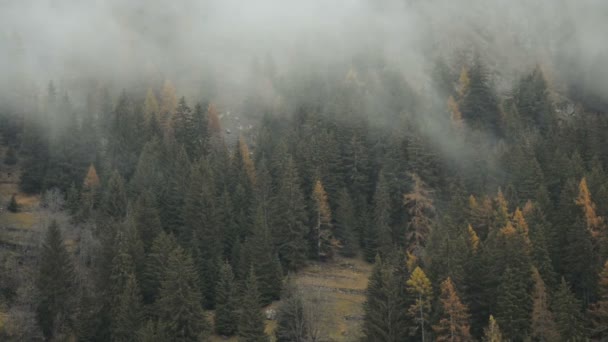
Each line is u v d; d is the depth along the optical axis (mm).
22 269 73188
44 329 65562
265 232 73188
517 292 57406
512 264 60312
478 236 75438
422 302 58656
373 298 61125
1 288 70438
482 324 59906
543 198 75312
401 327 58750
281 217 80188
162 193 83250
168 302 61406
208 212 77125
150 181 85438
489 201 78688
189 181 84875
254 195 84000
